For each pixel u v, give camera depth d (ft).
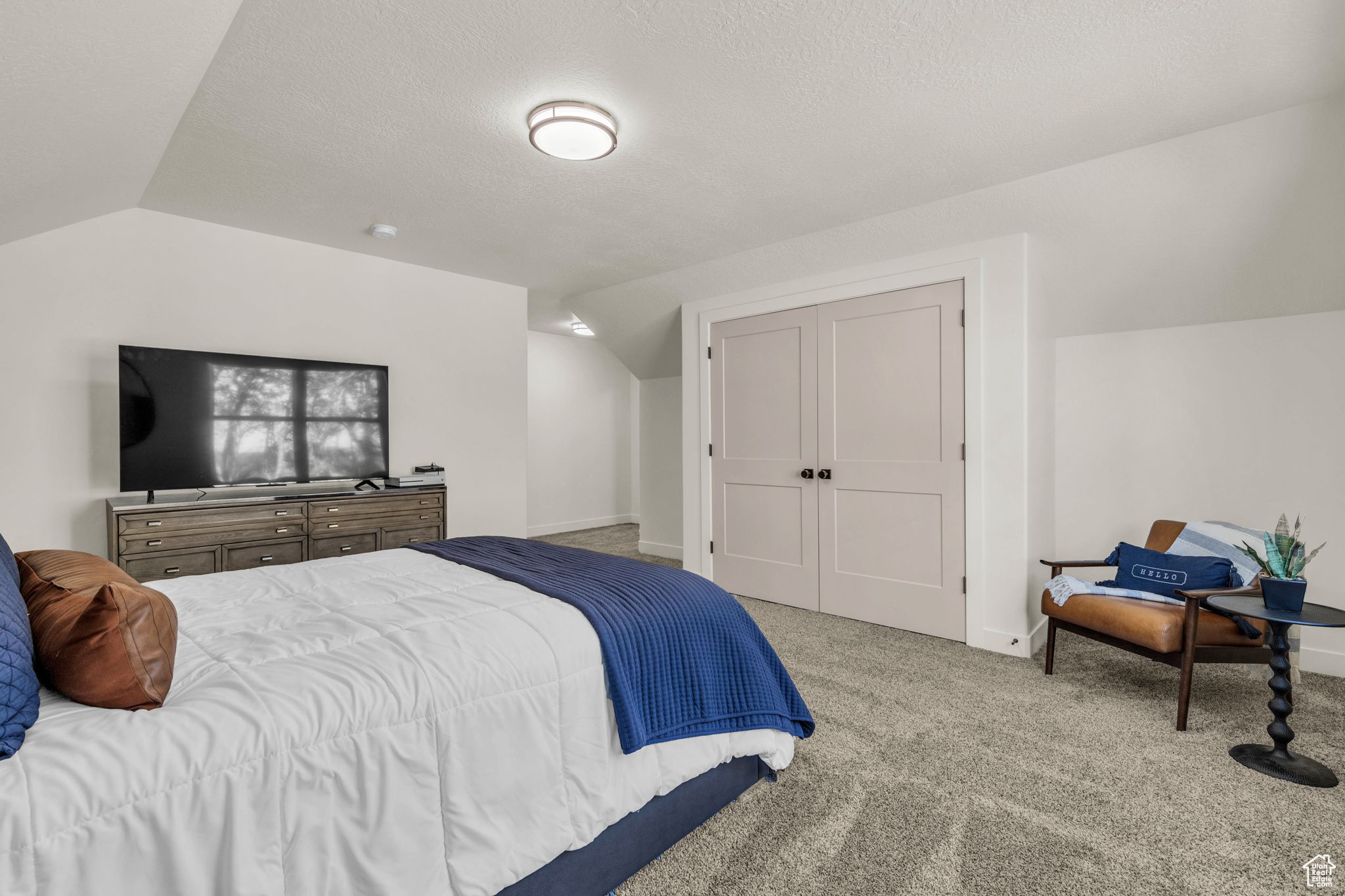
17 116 5.18
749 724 5.42
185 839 2.82
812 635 10.90
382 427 12.30
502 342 14.90
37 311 9.11
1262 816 5.50
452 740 3.76
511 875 3.86
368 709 3.51
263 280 11.29
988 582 10.23
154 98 5.90
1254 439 9.83
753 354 13.65
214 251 10.74
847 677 8.89
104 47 4.64
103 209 9.14
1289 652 7.93
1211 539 8.87
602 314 16.69
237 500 9.97
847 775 6.20
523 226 11.01
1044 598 9.07
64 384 9.31
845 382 12.09
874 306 11.66
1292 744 6.81
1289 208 8.16
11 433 8.93
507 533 14.93
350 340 12.42
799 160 8.45
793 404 12.96
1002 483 10.09
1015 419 9.95
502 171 8.75
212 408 10.16
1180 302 10.00
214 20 4.97
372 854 3.37
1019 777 6.16
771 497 13.35
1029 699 8.09
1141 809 5.61
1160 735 7.07
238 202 9.79
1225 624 7.29
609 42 5.89
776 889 4.58
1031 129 7.65
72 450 9.37
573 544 20.51
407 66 6.26
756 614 12.30
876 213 10.40
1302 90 6.81
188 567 9.43
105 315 9.66
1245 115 7.36
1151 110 7.23
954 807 5.64
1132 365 10.91
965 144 8.05
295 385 11.11
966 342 10.46
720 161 8.47
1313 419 9.35
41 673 3.39
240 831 2.95
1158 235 9.16
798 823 5.40
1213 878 4.72
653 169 8.70
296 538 10.54
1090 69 6.39
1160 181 8.48
